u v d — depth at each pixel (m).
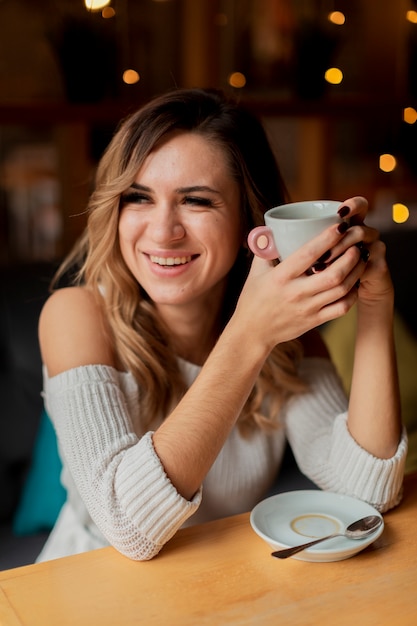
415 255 2.34
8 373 1.80
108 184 1.25
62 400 1.21
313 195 2.97
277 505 1.13
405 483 1.26
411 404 2.02
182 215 1.23
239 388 1.08
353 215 1.01
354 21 3.22
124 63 2.74
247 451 1.44
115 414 1.19
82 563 1.00
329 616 0.88
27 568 0.98
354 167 3.42
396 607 0.89
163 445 1.06
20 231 2.86
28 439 1.79
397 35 3.13
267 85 2.96
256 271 1.11
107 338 1.34
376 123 3.38
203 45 2.82
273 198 1.38
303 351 1.48
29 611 0.89
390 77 3.18
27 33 2.75
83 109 2.20
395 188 3.18
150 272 1.27
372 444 1.21
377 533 1.03
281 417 1.45
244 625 0.86
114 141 1.27
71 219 2.60
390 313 1.21
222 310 1.47
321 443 1.37
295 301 1.04
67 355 1.28
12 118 2.10
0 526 1.75
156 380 1.37
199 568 0.98
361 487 1.19
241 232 1.32
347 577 0.96
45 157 2.88
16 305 1.82
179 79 2.88
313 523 1.08
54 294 1.38
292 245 1.00
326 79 2.74
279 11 2.91
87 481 1.10
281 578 0.95
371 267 1.14
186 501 1.02
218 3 2.83
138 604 0.90
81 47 2.34
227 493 1.43
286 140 3.16
